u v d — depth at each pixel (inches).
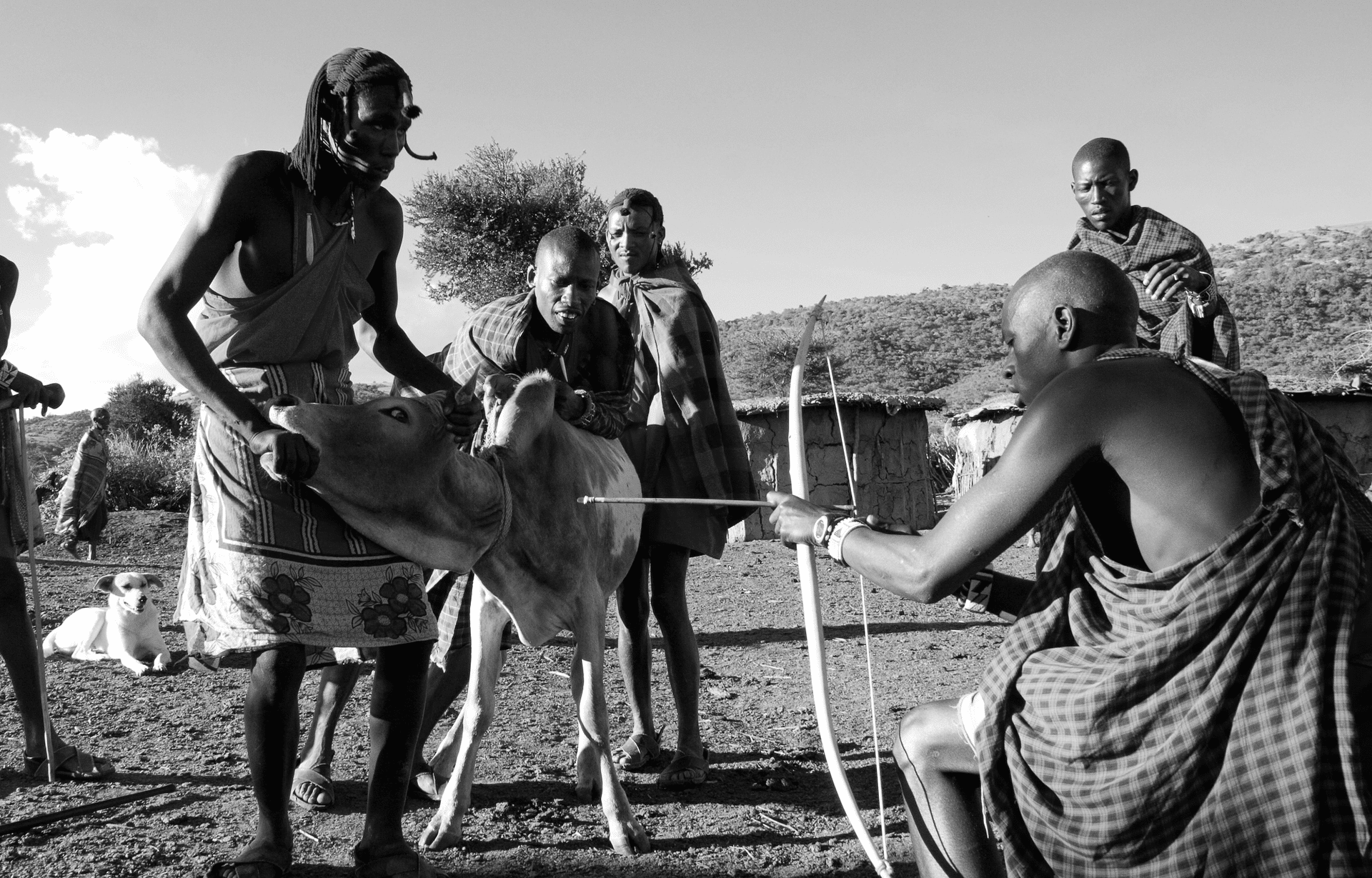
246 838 157.2
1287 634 91.0
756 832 166.6
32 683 184.9
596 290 182.2
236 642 130.0
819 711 116.9
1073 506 102.6
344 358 147.5
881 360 3469.5
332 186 140.9
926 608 405.1
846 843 161.9
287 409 127.5
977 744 102.6
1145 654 93.0
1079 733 95.0
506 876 147.3
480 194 1424.7
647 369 207.8
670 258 222.4
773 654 318.3
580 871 149.8
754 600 434.6
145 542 676.1
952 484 985.5
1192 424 95.9
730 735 226.2
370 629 135.3
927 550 102.5
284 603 130.4
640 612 199.9
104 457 602.9
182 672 289.6
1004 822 101.2
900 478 743.1
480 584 158.6
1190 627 92.1
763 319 4224.9
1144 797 92.4
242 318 137.1
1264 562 92.0
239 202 133.3
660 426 201.2
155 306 129.0
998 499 98.7
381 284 157.6
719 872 149.9
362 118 134.3
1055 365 109.1
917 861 115.3
